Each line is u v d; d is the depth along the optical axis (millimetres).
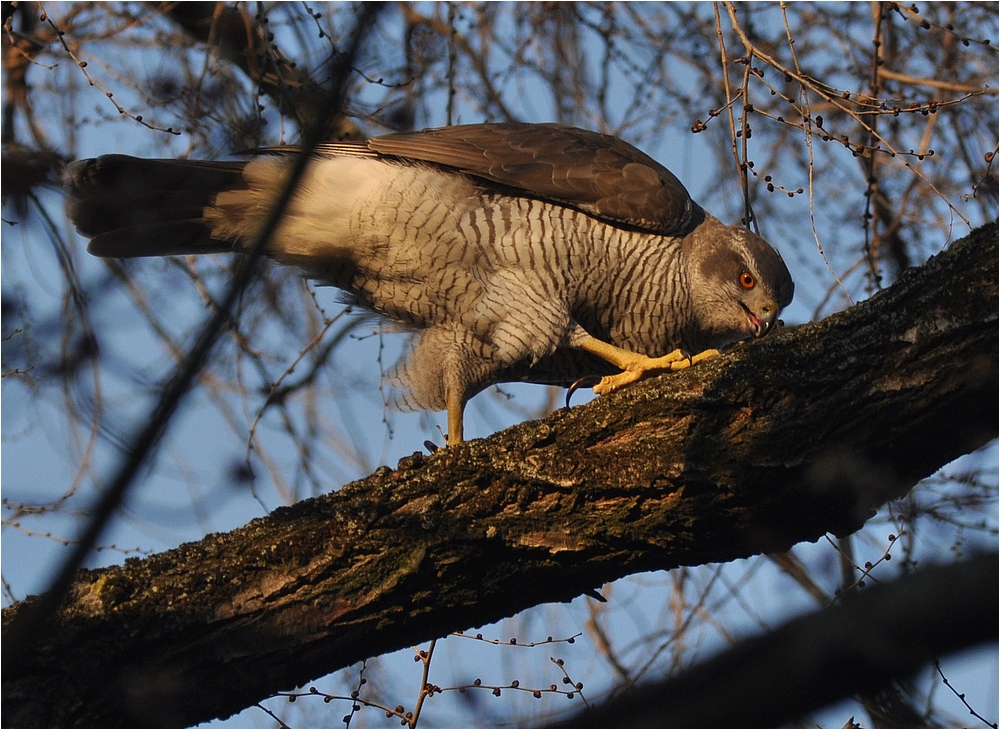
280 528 6504
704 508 6246
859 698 3408
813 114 11727
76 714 5910
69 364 8695
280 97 10516
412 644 6625
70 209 9664
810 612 3443
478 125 10000
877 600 3355
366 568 6332
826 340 6387
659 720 3309
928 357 6062
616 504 6348
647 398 6613
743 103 8656
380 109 10234
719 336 10555
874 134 8586
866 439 6133
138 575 6270
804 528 6406
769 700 3309
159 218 9703
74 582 6211
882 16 10719
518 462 6500
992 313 5992
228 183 9578
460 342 9734
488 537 6328
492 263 9453
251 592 6258
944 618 3250
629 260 9719
